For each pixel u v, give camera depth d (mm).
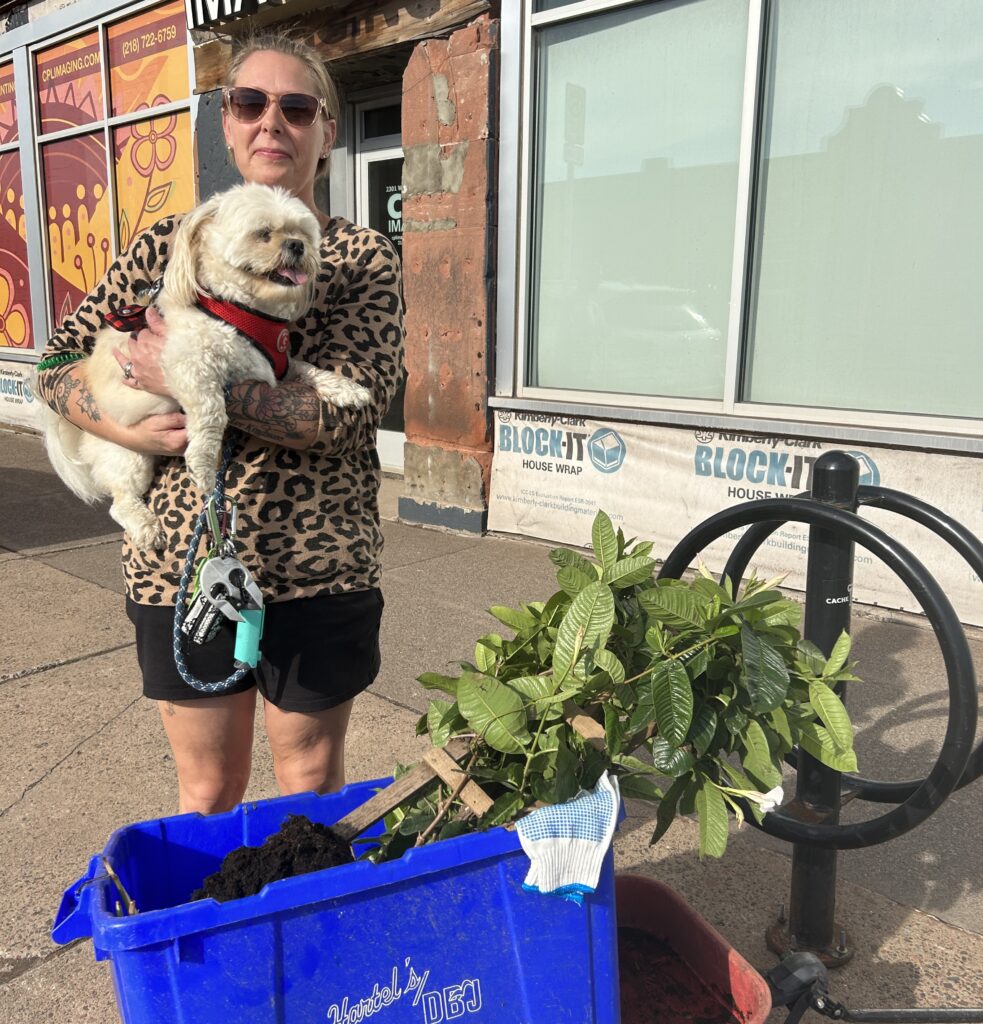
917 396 4340
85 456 2119
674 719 1445
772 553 4555
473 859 1287
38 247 9953
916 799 1772
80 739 3314
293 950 1200
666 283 5082
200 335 1749
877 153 4277
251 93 1975
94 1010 2088
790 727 1677
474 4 5297
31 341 10445
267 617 1829
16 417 10516
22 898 2459
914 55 4102
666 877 2516
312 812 1592
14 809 2879
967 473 4016
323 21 6223
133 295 2066
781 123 4543
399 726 3367
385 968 1256
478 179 5406
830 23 4312
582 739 1458
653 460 4996
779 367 4766
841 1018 1921
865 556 4340
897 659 3812
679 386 5133
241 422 1718
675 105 4883
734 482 4699
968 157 4027
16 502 6953
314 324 1923
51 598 4812
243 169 2078
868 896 2416
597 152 5238
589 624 1487
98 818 2824
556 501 5477
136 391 1838
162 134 8195
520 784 1480
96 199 9180
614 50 5059
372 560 1939
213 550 1683
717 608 1611
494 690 1440
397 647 4062
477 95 5312
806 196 4527
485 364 5613
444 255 5672
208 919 1145
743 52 4582
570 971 1380
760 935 2270
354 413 1761
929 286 4230
